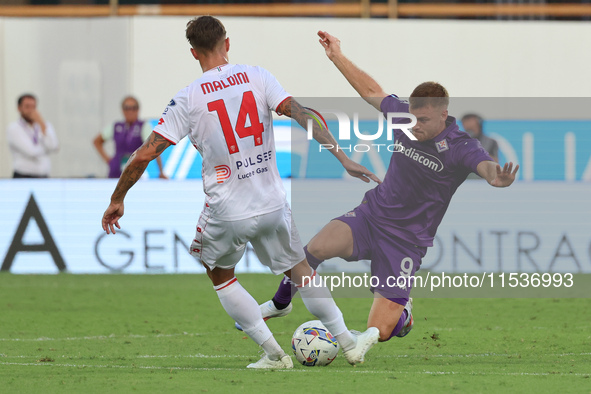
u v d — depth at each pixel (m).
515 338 22.78
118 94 52.84
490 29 53.16
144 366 18.11
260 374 16.66
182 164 44.44
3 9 54.12
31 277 38.94
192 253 17.28
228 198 16.39
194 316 28.17
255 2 54.66
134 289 35.59
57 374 16.88
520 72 53.31
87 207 39.88
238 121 16.38
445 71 53.34
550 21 53.78
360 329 24.92
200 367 17.92
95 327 25.55
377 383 15.52
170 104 16.64
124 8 54.41
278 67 53.09
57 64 53.19
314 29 53.19
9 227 40.00
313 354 17.73
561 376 16.39
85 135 52.88
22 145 45.62
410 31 53.25
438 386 15.23
